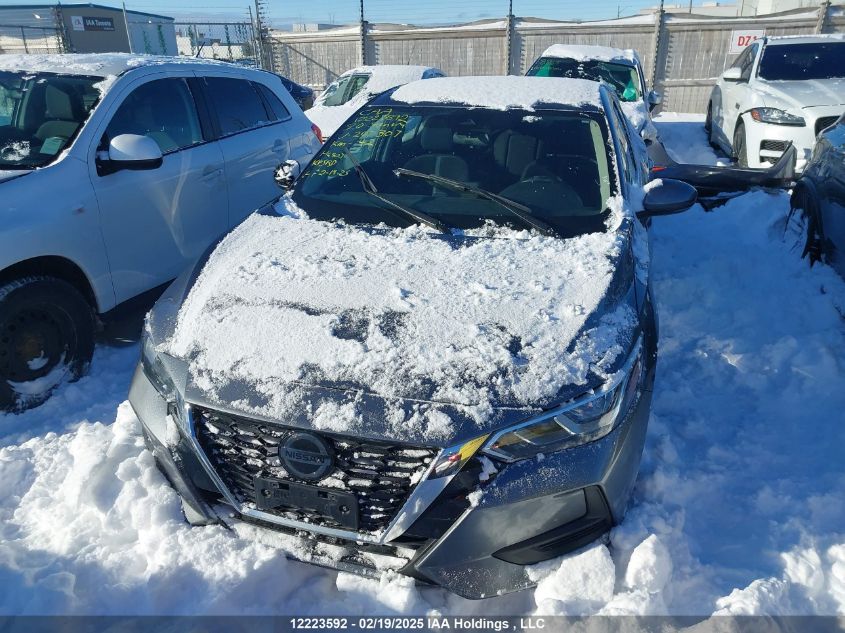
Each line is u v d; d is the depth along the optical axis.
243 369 2.23
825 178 4.76
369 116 3.71
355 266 2.68
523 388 2.11
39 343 3.51
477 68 16.66
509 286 2.53
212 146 4.59
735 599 2.22
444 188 3.23
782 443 3.15
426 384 2.12
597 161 3.26
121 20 29.69
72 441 3.15
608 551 2.24
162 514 2.50
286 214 3.19
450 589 2.09
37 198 3.42
